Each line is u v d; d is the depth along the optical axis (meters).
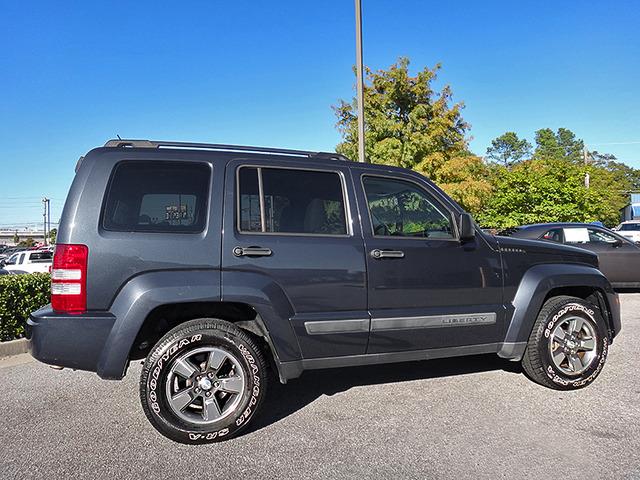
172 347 3.23
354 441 3.30
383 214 3.90
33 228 114.00
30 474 2.93
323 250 3.57
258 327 3.56
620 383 4.38
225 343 3.32
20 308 6.23
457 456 3.07
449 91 18.56
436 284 3.88
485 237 4.16
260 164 3.63
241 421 3.33
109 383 4.68
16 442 3.38
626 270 9.49
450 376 4.65
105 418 3.80
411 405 3.93
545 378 4.17
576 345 4.24
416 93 18.28
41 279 6.48
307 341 3.51
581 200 17.72
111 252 3.17
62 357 3.10
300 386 4.44
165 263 3.24
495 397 4.07
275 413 3.82
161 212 3.35
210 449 3.23
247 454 3.14
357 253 3.66
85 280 3.13
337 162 3.88
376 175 3.95
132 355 3.45
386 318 3.68
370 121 18.20
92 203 3.23
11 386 4.64
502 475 2.83
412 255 3.82
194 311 3.46
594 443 3.21
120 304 3.15
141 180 3.37
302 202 3.67
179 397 3.26
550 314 4.18
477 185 17.91
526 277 4.21
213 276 3.30
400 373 4.77
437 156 17.69
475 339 4.02
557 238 9.77
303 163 3.75
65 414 3.90
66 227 3.18
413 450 3.16
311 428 3.53
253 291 3.34
